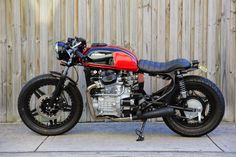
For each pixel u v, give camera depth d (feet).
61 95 19.39
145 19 21.40
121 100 18.84
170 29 21.45
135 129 20.53
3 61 21.39
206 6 21.43
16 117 21.62
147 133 19.86
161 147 17.56
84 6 21.34
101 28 21.40
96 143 18.15
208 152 16.83
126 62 18.76
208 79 20.07
